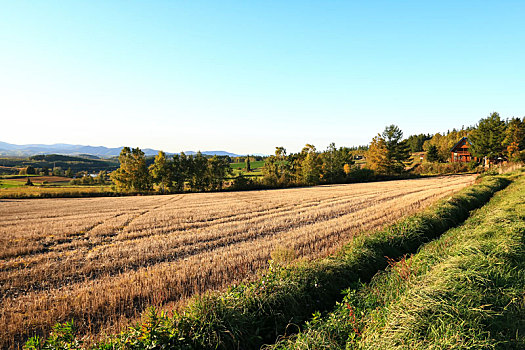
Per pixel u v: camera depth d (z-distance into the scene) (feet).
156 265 30.30
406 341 11.30
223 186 172.24
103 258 33.17
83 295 22.09
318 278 19.97
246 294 17.42
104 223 56.75
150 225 53.31
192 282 24.06
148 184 157.99
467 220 37.73
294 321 16.48
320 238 37.55
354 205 70.49
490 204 48.70
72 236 46.57
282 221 52.47
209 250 35.68
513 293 14.76
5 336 16.90
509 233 24.21
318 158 179.93
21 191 130.31
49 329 17.72
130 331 13.83
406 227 32.65
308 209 68.03
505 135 178.09
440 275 16.38
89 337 15.78
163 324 13.48
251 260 29.22
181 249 36.17
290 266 21.97
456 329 11.44
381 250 27.20
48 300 21.68
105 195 135.74
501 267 17.84
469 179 138.31
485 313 12.72
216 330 14.01
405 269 20.21
